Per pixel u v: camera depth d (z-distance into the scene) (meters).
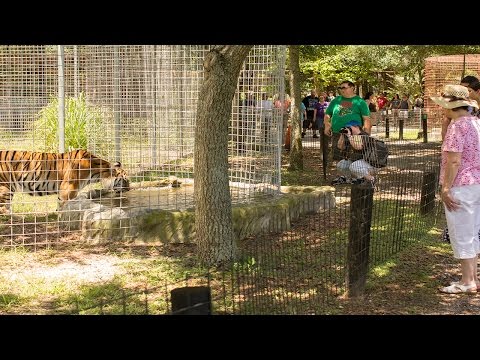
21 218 8.73
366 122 10.31
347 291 5.53
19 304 5.49
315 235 7.83
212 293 5.53
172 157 10.79
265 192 8.95
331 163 14.68
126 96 10.98
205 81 6.43
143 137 11.00
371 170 9.69
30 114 12.97
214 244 6.54
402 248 7.28
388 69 31.59
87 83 11.65
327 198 9.31
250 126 9.08
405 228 8.02
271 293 5.47
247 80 8.88
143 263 6.80
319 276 6.06
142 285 5.98
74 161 8.56
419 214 8.70
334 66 20.98
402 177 9.77
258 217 7.89
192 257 6.98
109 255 7.16
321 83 23.83
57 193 8.70
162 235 7.68
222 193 6.52
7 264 6.80
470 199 5.68
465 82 6.84
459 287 5.77
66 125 12.70
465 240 5.73
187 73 10.31
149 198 8.55
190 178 10.90
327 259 6.68
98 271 6.53
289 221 8.28
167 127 10.66
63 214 8.12
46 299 5.65
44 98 12.97
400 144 18.48
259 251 6.95
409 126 21.94
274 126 8.85
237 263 6.25
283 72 8.81
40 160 8.62
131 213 7.81
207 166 6.46
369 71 25.89
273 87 8.79
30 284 6.05
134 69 10.92
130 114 11.11
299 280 5.92
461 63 21.94
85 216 7.79
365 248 5.53
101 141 11.71
